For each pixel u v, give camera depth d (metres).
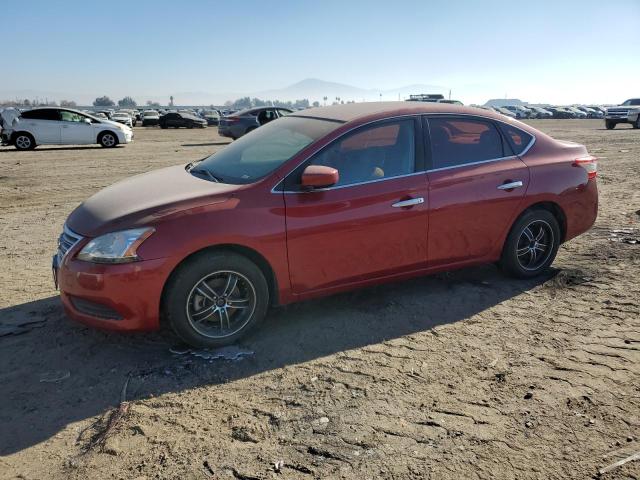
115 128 19.59
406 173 4.24
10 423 2.97
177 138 25.98
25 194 9.77
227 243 3.61
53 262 3.93
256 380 3.39
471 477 2.51
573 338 3.87
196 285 3.61
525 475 2.52
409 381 3.35
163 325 4.11
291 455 2.68
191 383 3.36
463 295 4.67
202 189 3.83
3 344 3.84
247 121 20.80
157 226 3.48
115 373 3.48
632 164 12.81
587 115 63.88
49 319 4.25
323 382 3.35
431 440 2.78
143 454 2.70
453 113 4.56
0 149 18.73
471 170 4.48
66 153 17.22
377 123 4.21
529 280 5.01
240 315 3.82
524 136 4.89
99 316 3.55
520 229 4.79
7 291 4.82
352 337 3.94
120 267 3.41
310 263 3.92
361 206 4.00
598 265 5.34
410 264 4.33
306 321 4.21
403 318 4.24
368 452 2.69
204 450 2.72
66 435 2.87
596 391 3.20
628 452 2.67
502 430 2.85
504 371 3.44
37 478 2.54
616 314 4.23
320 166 3.76
